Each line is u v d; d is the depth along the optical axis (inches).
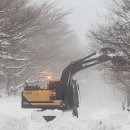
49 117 946.1
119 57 1096.8
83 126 895.7
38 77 2054.6
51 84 1070.4
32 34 1343.5
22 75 1974.7
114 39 1434.5
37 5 1378.0
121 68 1462.8
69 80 1043.9
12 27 1235.2
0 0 1203.2
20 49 1483.8
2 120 1019.9
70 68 1050.7
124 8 1459.2
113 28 1449.3
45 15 1419.8
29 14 1272.1
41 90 1024.9
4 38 1262.3
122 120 1047.0
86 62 1067.3
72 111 1045.8
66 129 877.2
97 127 903.1
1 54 1368.1
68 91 1037.8
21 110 1419.8
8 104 1547.7
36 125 884.0
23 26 1255.5
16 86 1940.2
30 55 1684.3
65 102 1025.5
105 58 1080.2
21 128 866.8
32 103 1020.5
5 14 1211.9
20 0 1251.2
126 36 1428.4
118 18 1478.8
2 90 1939.0
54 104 1014.4
